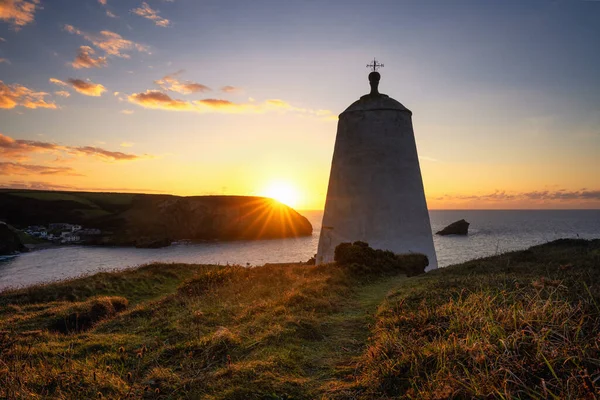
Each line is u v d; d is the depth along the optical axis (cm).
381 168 2098
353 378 486
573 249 1563
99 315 1043
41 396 475
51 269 6184
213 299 1103
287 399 443
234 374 499
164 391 479
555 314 478
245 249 9225
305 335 667
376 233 2047
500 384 371
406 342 535
